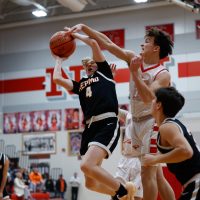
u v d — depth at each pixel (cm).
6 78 2344
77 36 547
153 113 428
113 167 1948
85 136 529
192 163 397
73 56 2205
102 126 515
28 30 2331
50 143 2197
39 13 2097
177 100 415
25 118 2270
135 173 731
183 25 2017
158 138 411
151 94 493
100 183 522
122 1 2128
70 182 2106
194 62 1978
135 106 555
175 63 2003
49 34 2284
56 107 2219
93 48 531
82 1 1858
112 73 602
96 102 523
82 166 482
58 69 571
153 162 397
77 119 2166
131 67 489
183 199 396
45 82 2259
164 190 568
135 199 725
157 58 551
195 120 1667
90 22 2195
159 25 2056
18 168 2125
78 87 571
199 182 391
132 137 568
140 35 2089
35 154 2214
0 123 2316
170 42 553
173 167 408
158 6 2064
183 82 1981
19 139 2261
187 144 379
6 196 747
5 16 2336
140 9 2102
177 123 402
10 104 2316
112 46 530
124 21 2128
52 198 2075
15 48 2348
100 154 493
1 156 723
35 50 2306
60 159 2162
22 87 2303
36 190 2073
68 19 2244
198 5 1468
